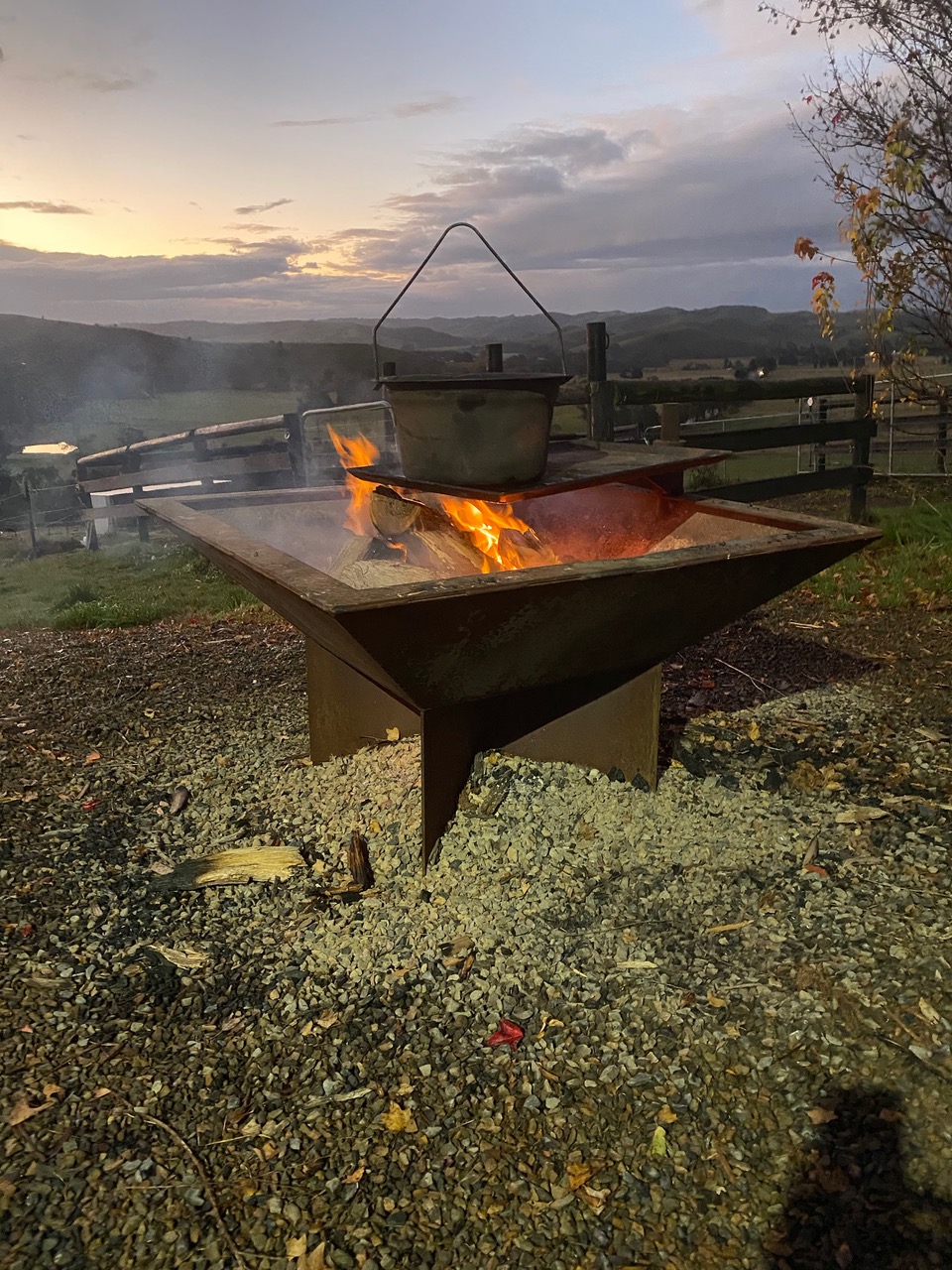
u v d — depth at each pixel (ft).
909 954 7.52
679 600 8.25
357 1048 6.91
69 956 8.05
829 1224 5.38
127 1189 5.74
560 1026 7.04
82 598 27.35
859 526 8.81
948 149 20.93
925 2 20.35
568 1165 5.86
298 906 8.70
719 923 8.15
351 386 50.39
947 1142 5.83
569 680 9.12
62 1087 6.55
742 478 44.42
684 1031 6.89
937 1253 5.15
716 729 11.96
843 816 9.70
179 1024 7.22
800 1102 6.21
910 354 22.91
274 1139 6.11
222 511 11.89
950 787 10.27
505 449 9.03
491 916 8.36
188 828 10.20
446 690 8.11
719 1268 5.19
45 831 10.17
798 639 16.20
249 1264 5.26
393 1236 5.41
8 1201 5.63
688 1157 5.87
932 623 16.60
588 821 9.53
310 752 11.57
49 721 13.74
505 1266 5.23
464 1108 6.31
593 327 21.03
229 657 17.08
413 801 9.86
